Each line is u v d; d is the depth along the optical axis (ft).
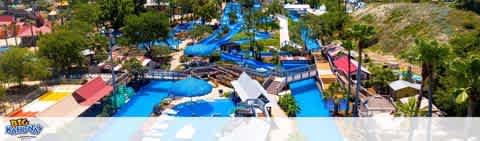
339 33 402.52
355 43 229.66
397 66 307.78
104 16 467.52
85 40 330.13
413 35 376.89
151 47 364.79
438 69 205.98
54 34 311.06
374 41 397.19
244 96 235.20
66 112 212.84
